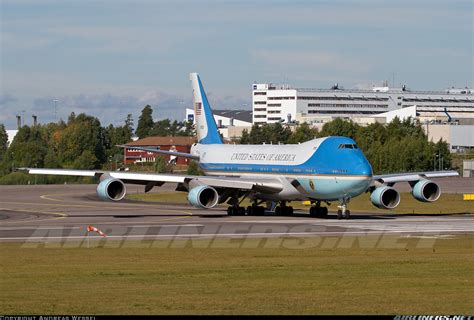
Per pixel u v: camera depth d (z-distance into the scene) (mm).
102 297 76750
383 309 71625
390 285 83062
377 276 88750
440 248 114562
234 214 185000
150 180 172875
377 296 77375
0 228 147000
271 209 187750
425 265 97062
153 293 78812
